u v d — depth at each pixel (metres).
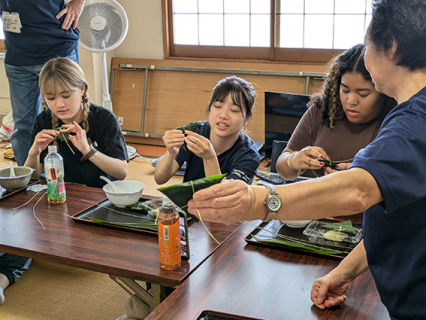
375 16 0.87
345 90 1.66
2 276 2.21
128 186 1.95
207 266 1.38
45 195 2.03
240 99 1.92
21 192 2.07
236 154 2.04
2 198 1.96
